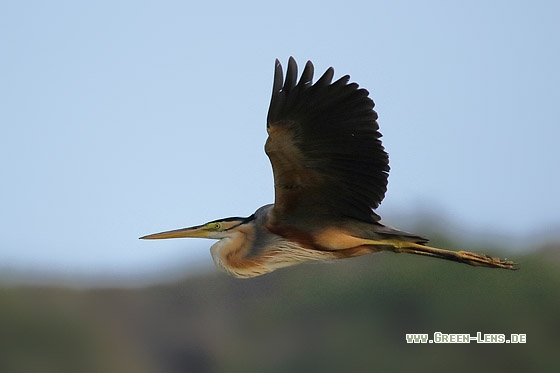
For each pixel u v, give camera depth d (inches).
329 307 617.6
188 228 407.5
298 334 619.2
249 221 401.7
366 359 604.1
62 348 637.9
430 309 617.6
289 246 394.0
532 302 625.0
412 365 601.3
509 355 610.2
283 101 364.2
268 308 632.4
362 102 368.2
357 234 387.9
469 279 619.2
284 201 386.3
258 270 398.3
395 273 617.6
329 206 385.1
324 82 364.8
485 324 617.6
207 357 633.6
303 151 373.1
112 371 637.3
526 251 663.1
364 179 377.1
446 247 693.9
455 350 606.9
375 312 616.1
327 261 395.2
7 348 624.4
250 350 621.3
